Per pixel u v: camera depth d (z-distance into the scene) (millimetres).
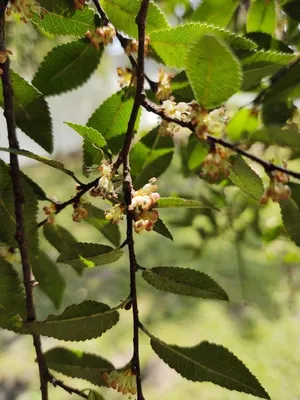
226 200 458
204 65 189
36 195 264
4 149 213
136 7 264
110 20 270
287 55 245
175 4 378
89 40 272
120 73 268
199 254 522
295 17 283
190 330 1044
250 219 469
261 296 921
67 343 985
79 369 258
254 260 932
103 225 310
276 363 946
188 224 467
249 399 853
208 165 205
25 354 992
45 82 276
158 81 245
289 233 242
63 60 274
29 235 261
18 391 904
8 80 240
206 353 223
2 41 236
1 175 256
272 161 208
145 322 1069
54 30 267
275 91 283
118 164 222
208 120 201
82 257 225
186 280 224
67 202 248
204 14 305
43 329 222
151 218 214
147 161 301
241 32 360
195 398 860
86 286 1134
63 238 318
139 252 1133
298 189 239
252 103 293
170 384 890
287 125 264
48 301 1060
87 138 235
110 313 224
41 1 256
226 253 893
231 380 222
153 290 1160
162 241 1119
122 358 974
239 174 222
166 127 224
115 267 1182
